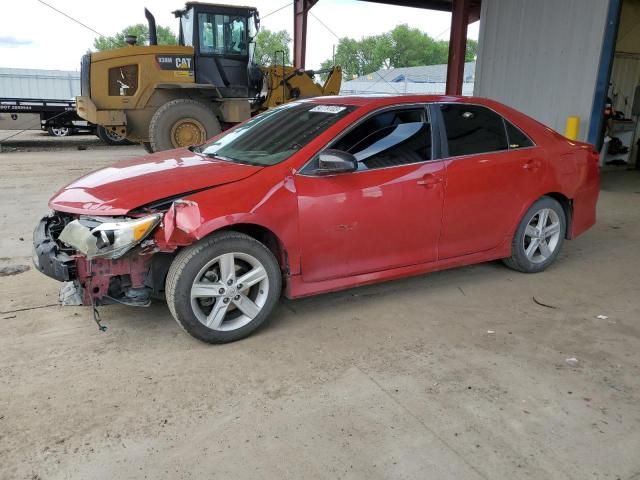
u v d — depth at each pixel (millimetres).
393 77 50625
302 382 3148
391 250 4109
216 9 12086
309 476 2398
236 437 2652
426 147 4195
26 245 5617
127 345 3547
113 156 14188
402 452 2561
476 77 12227
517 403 2969
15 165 11953
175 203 3287
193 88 12195
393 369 3309
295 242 3666
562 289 4688
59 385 3064
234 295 3529
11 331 3697
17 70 24641
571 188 5043
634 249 5945
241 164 3846
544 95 10570
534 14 10539
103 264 3383
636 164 12070
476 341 3691
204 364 3328
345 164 3580
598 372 3311
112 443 2592
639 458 2549
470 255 4582
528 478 2406
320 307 4207
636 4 11125
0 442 2576
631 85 12117
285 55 15094
